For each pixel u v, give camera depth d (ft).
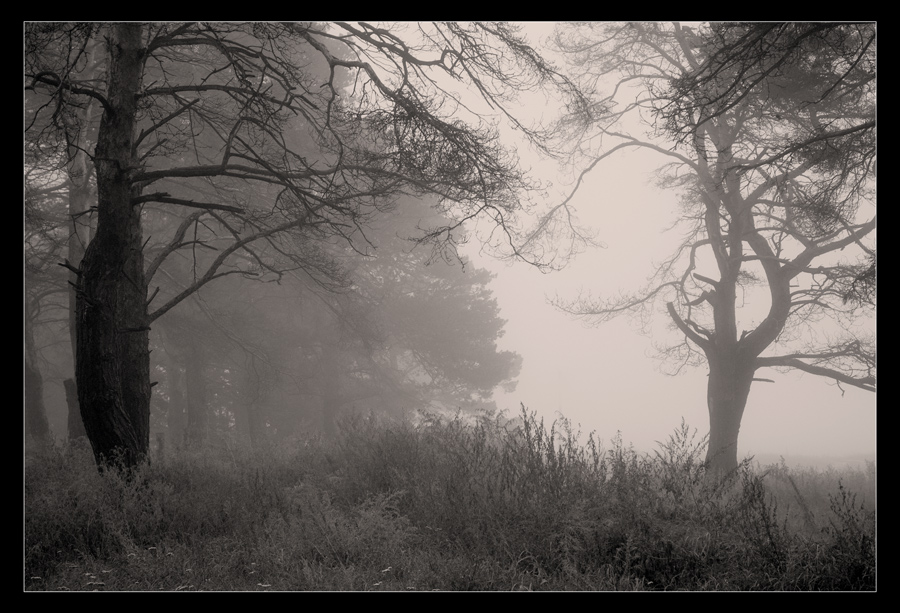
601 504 18.67
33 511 21.06
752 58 27.96
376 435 31.14
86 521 20.94
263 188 59.62
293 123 55.57
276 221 43.65
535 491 19.74
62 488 23.85
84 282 29.63
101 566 17.58
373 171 34.47
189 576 16.60
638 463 20.75
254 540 19.25
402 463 25.35
